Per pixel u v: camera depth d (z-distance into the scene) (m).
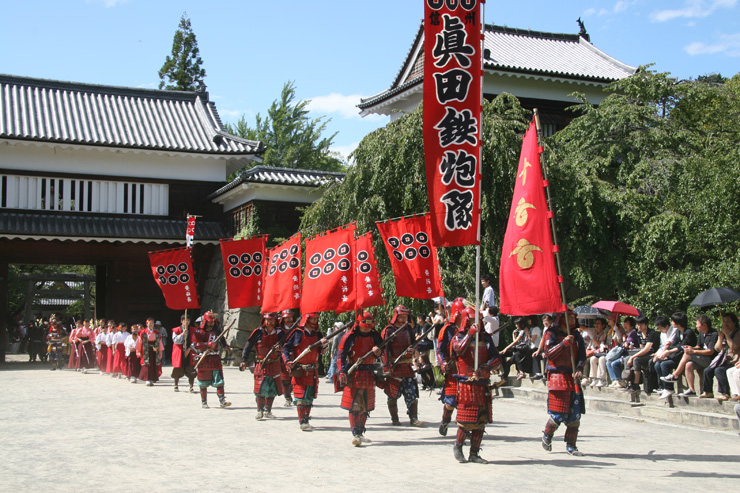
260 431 10.04
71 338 24.69
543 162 8.32
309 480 6.77
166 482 6.72
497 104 18.92
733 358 10.62
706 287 14.97
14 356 35.44
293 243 11.73
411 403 10.45
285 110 46.94
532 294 8.19
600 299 17.25
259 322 25.50
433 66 8.45
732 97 21.28
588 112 20.33
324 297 10.31
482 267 17.73
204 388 13.00
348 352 8.99
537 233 8.26
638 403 11.85
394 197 18.89
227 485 6.58
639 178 18.58
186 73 50.00
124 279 28.92
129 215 29.69
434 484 6.58
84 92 33.12
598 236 17.33
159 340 18.36
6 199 28.11
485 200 17.53
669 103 21.11
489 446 8.76
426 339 15.52
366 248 11.04
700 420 10.43
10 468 7.44
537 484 6.59
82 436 9.58
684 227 15.48
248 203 27.34
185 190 30.75
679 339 11.67
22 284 45.19
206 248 30.34
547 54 28.52
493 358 7.85
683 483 6.69
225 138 31.52
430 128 8.46
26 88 31.92
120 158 29.83
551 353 8.06
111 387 17.58
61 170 28.94
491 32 29.75
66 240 27.36
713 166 15.52
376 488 6.42
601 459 7.90
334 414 12.00
